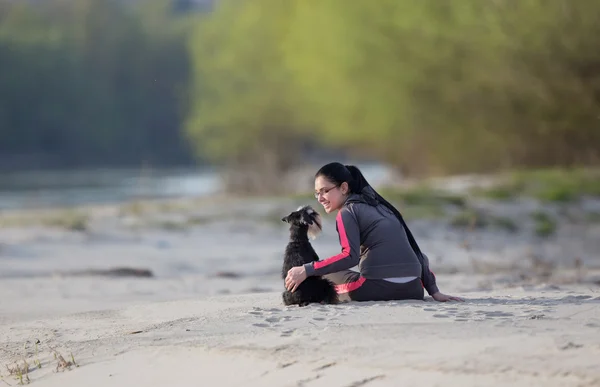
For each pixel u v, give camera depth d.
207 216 36.25
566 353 9.38
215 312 13.43
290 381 9.34
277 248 30.41
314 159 139.00
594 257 30.53
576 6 43.41
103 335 12.77
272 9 92.00
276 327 11.58
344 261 12.95
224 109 96.69
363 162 143.62
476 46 49.00
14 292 19.30
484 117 55.62
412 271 13.34
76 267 24.92
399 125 65.12
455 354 9.60
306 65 72.00
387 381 9.02
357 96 65.88
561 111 49.00
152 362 10.67
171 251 29.22
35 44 182.50
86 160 184.38
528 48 45.81
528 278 23.23
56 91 182.50
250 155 95.31
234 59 95.00
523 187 42.88
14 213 44.12
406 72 56.62
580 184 42.94
